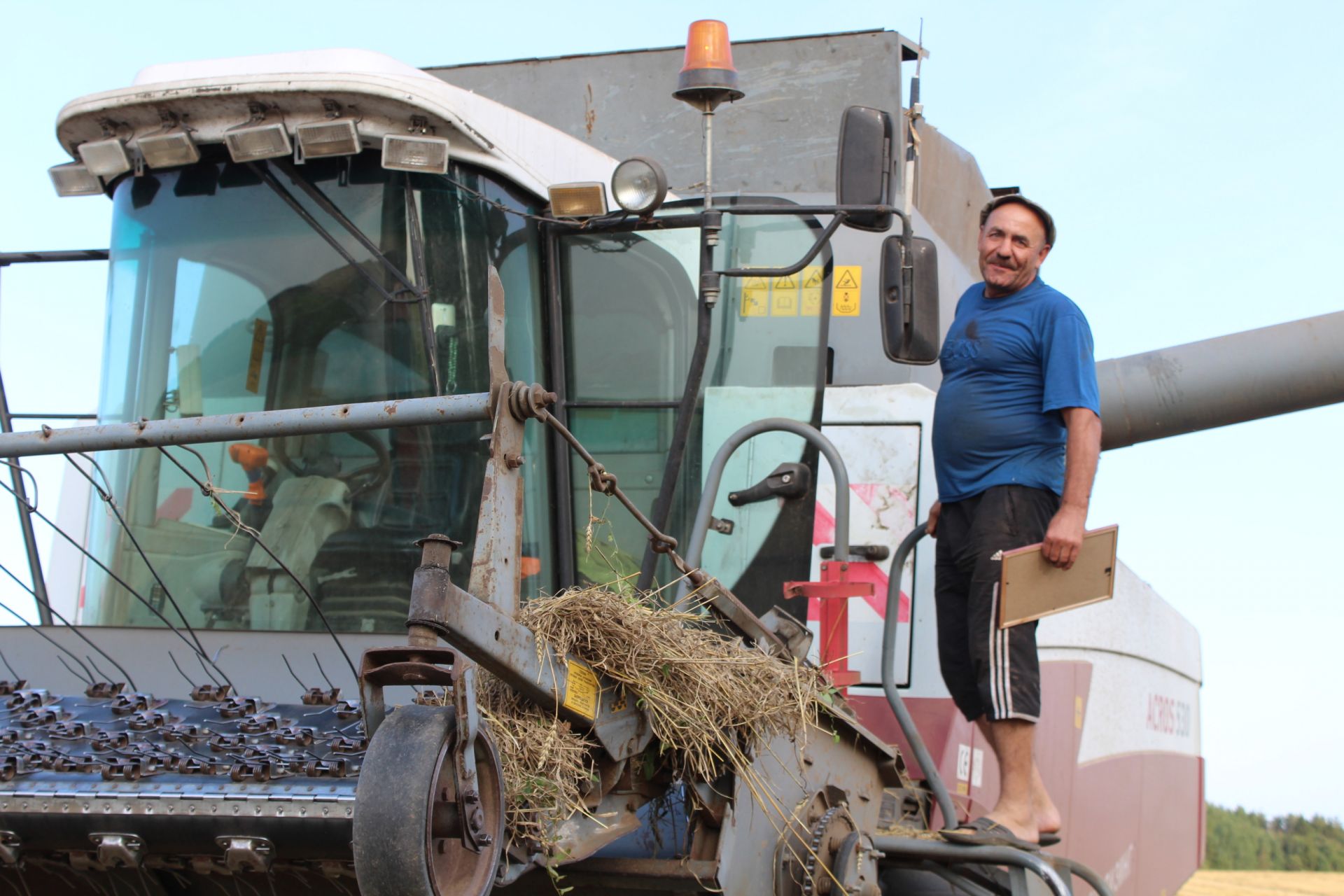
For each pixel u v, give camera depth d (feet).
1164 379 16.06
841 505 13.98
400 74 13.41
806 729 10.70
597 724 8.75
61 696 10.77
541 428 13.84
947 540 13.20
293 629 12.94
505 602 8.16
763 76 20.45
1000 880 12.10
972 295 13.34
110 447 9.86
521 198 13.94
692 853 9.71
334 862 8.80
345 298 13.39
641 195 13.61
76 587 17.11
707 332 13.51
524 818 8.13
